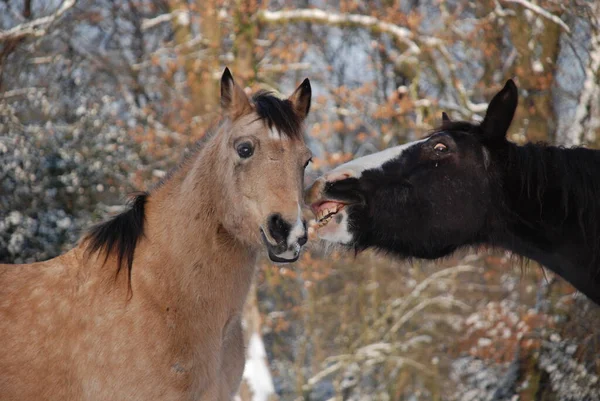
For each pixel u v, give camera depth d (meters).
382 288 17.03
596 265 5.57
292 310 16.50
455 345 16.20
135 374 4.71
